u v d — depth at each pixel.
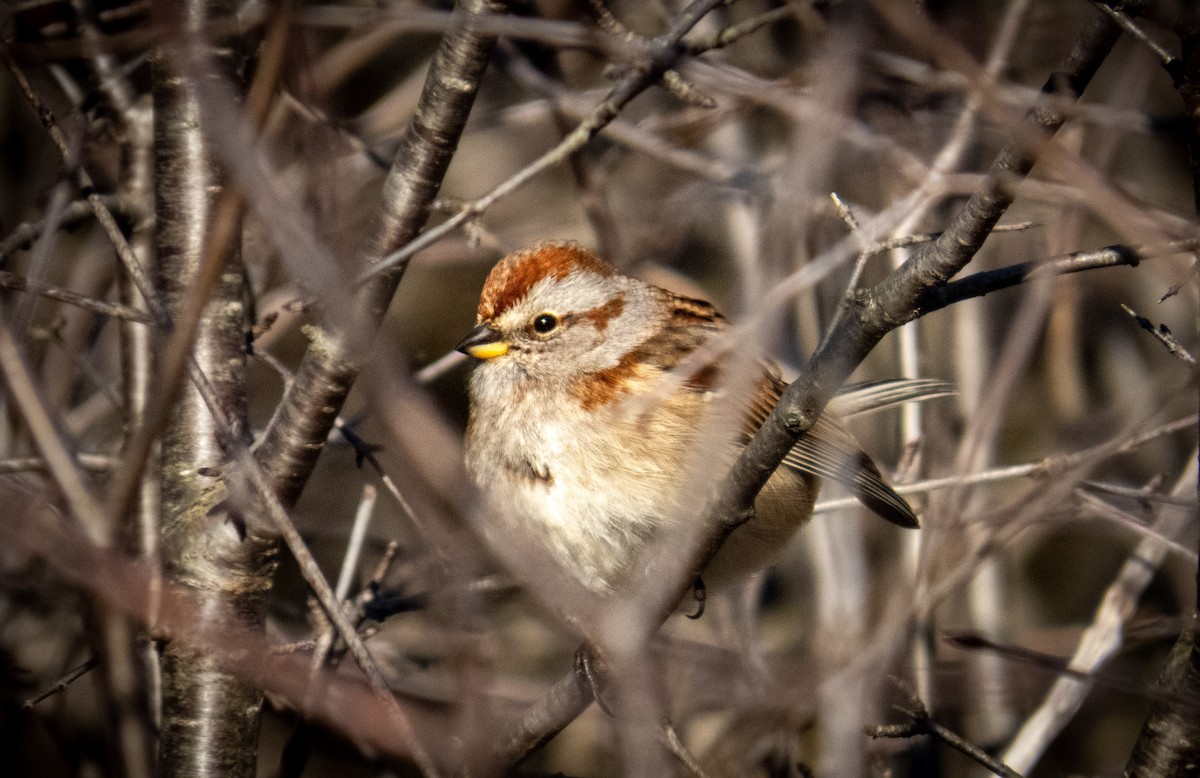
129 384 9.23
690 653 8.15
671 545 6.50
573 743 12.04
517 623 12.55
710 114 10.25
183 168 7.76
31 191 12.22
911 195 8.66
